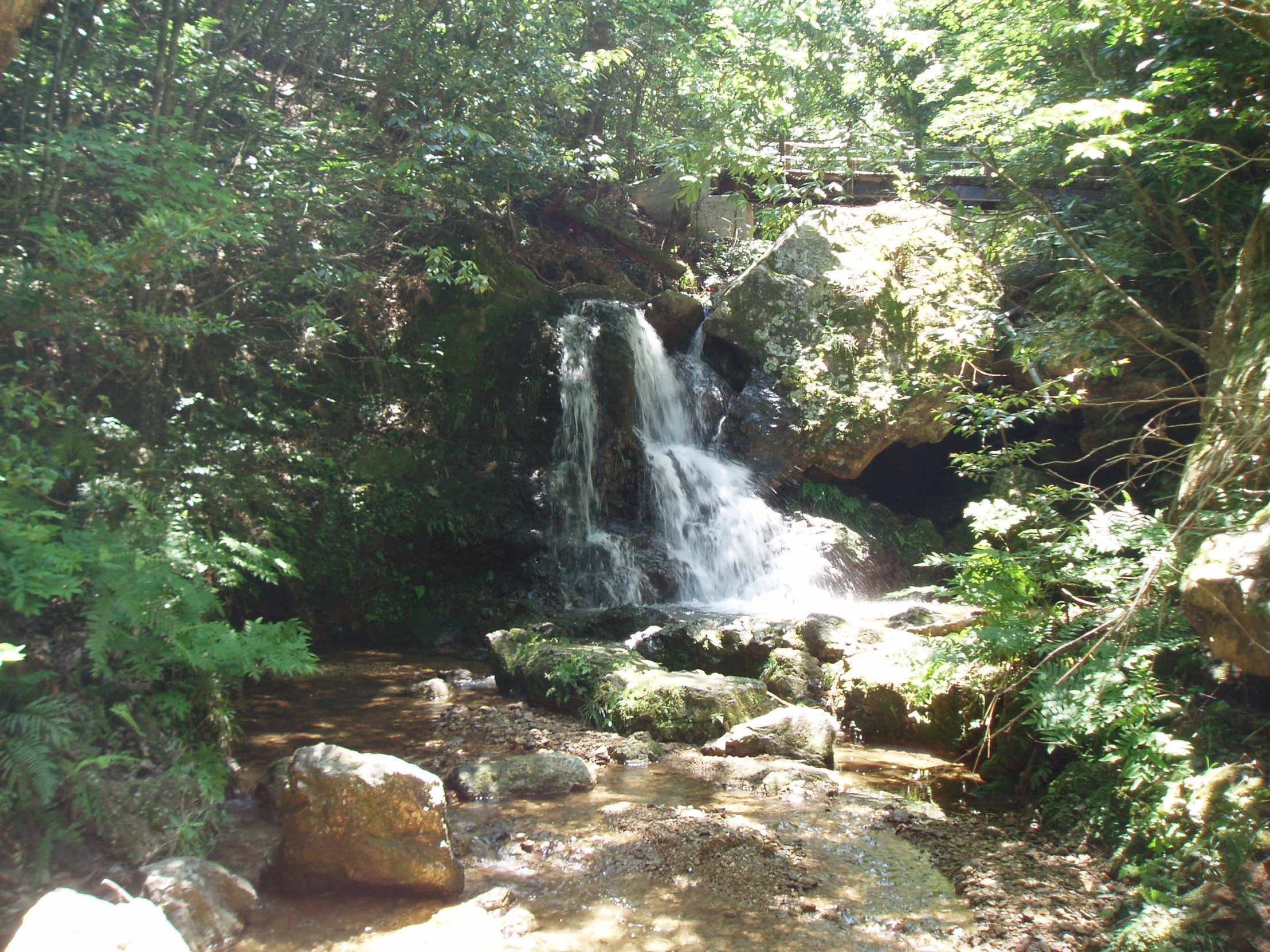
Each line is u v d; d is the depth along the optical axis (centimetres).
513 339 1263
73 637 466
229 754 557
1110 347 877
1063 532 605
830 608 1070
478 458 1203
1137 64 951
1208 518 471
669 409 1357
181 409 895
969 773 610
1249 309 571
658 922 392
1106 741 496
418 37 1113
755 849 468
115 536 467
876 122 968
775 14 970
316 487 1036
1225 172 779
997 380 1273
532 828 495
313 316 970
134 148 622
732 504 1217
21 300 566
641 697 693
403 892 407
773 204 1280
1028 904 408
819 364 1295
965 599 586
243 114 933
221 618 698
